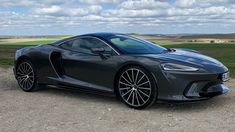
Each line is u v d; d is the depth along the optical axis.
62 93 6.77
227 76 5.47
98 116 4.91
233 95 6.38
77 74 6.11
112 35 6.19
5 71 10.73
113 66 5.49
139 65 5.20
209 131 4.13
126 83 5.40
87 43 6.13
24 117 4.88
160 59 5.11
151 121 4.61
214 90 5.25
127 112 5.14
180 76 4.91
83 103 5.82
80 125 4.45
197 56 5.67
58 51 6.41
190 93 5.01
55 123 4.55
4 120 4.72
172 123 4.50
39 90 7.11
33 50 6.77
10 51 35.31
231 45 61.88
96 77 5.80
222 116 4.85
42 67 6.61
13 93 6.80
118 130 4.21
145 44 6.17
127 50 5.64
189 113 5.05
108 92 5.66
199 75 4.92
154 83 5.07
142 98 5.21
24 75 6.94
